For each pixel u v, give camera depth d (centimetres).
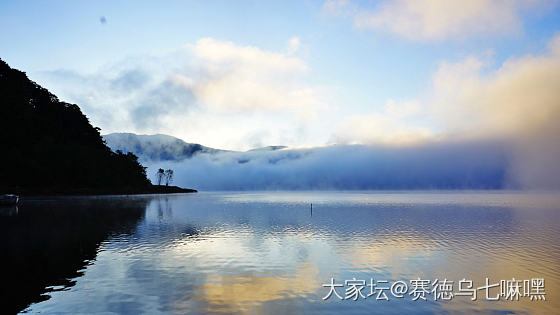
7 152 12794
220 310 1181
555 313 1196
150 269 1723
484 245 2400
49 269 1719
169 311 1171
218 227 3456
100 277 1573
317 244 2444
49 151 14550
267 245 2406
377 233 3011
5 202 6462
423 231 3136
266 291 1393
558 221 4056
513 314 1190
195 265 1814
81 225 3572
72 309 1188
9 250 2194
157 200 10506
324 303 1266
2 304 1230
